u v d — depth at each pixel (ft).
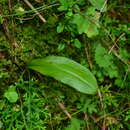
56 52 1.96
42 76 1.91
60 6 1.87
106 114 1.96
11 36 1.89
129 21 2.09
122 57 2.00
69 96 1.94
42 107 1.87
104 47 2.01
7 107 1.79
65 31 1.95
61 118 1.91
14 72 1.88
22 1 1.91
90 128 1.94
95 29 1.88
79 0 1.93
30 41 1.92
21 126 1.75
